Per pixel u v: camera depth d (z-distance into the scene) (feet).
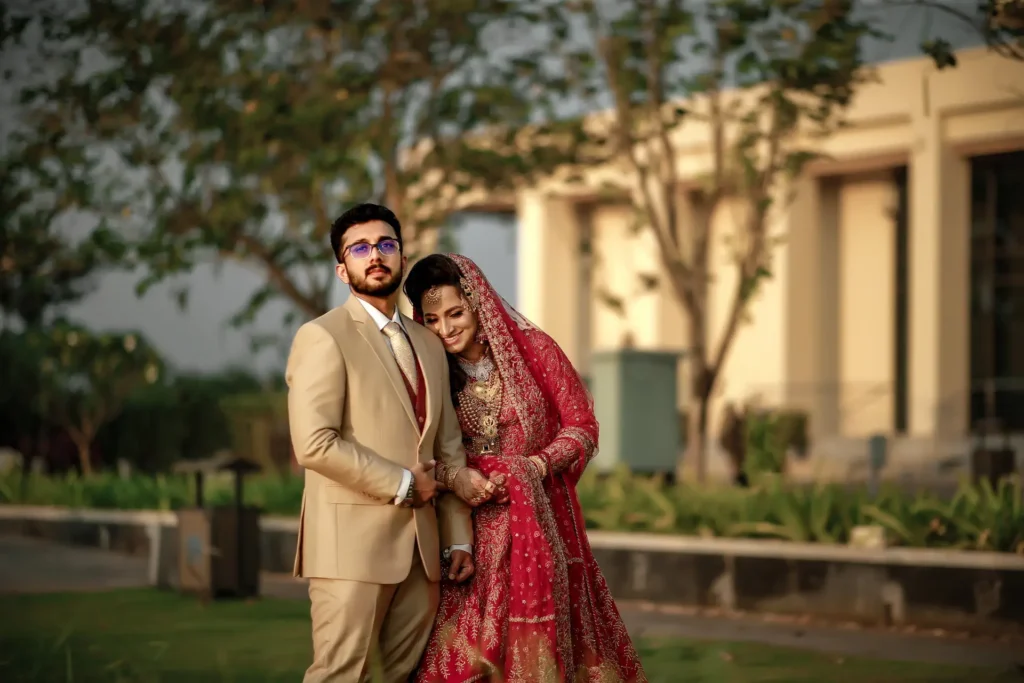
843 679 18.01
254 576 27.53
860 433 72.38
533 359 13.62
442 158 39.14
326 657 12.17
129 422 70.54
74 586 30.07
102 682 17.66
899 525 25.81
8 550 39.58
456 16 36.73
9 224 38.19
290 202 40.22
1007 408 68.18
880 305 74.08
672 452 45.16
